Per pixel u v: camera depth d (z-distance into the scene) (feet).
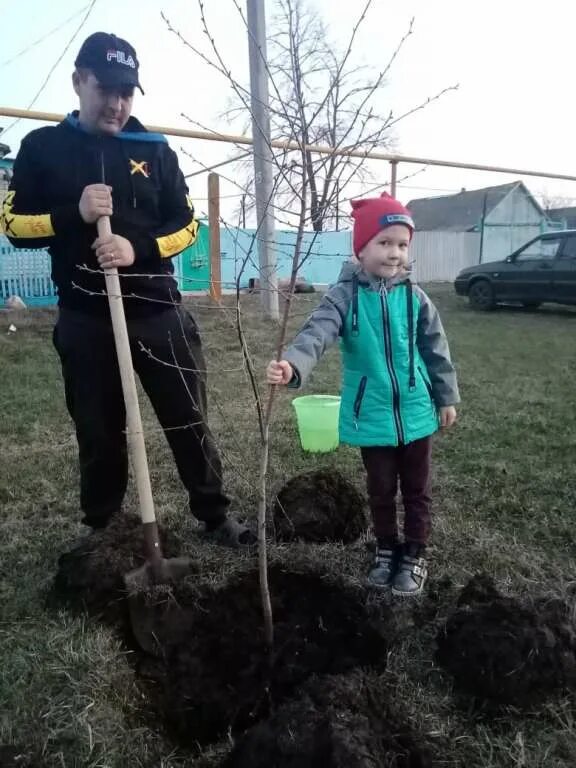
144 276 8.06
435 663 7.36
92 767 5.97
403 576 8.66
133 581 8.10
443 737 6.37
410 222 8.31
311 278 61.72
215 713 6.92
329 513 10.06
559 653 6.87
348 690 6.15
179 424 9.14
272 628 7.70
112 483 9.28
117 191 8.36
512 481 12.16
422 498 8.89
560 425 15.67
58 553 9.64
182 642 7.73
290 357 7.63
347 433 8.75
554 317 38.19
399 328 8.48
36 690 6.82
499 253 86.69
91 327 8.46
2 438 14.93
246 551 9.62
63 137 8.30
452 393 8.90
